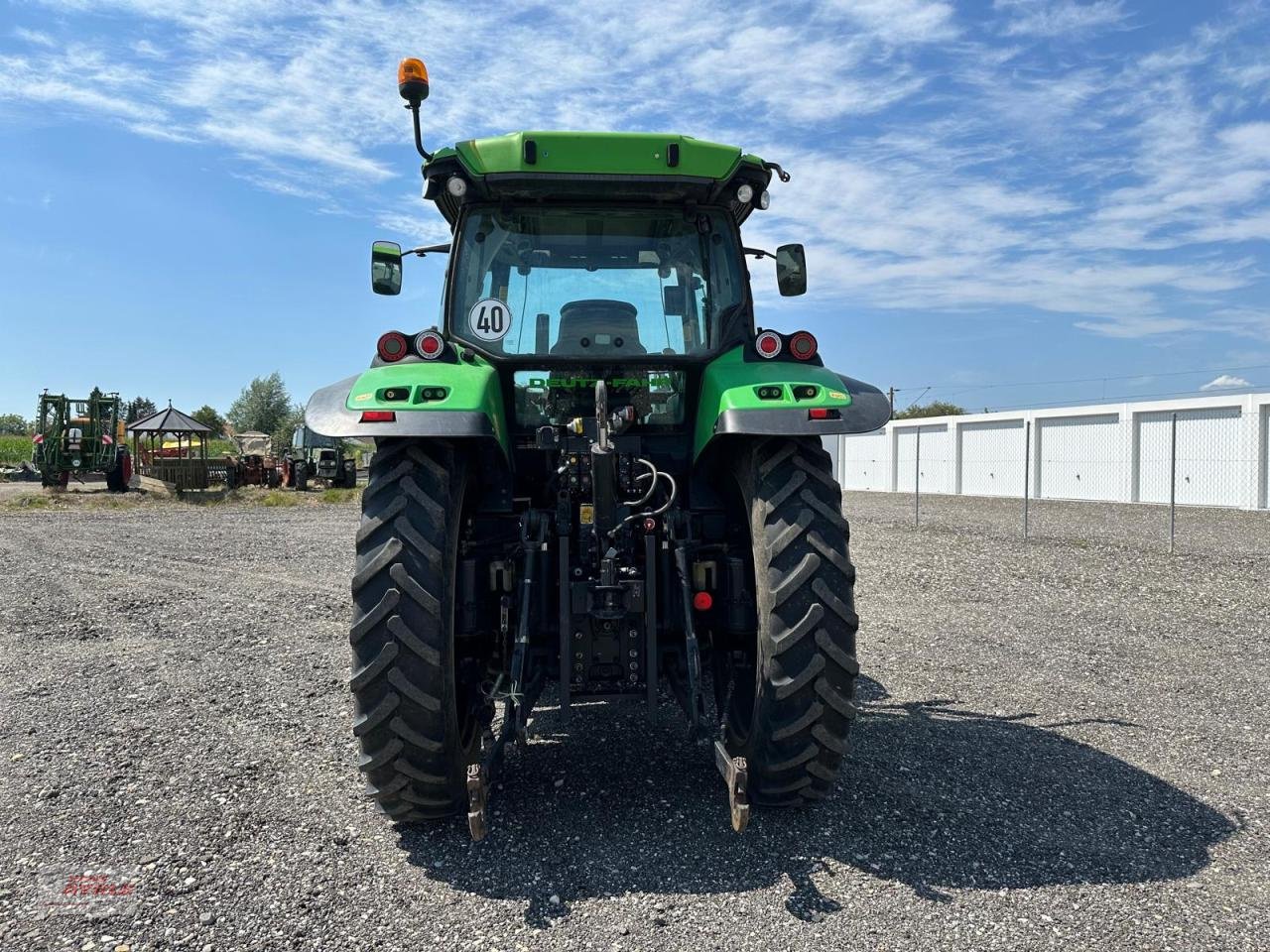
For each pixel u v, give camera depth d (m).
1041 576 8.88
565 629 2.92
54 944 2.24
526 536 3.07
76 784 3.38
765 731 2.81
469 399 2.77
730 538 3.43
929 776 3.38
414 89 3.16
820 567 2.81
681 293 3.52
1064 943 2.21
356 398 2.77
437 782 2.78
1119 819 2.98
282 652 5.84
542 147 3.23
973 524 15.88
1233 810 3.06
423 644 2.68
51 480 25.92
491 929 2.30
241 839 2.88
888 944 2.21
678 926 2.31
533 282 3.48
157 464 27.78
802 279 3.97
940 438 30.67
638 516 3.04
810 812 3.03
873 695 4.60
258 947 2.23
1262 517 17.89
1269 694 4.61
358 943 2.24
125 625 6.81
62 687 4.90
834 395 2.89
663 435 3.53
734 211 3.64
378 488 2.85
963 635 6.16
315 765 3.62
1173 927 2.28
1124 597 7.73
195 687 4.90
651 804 3.13
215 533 15.17
